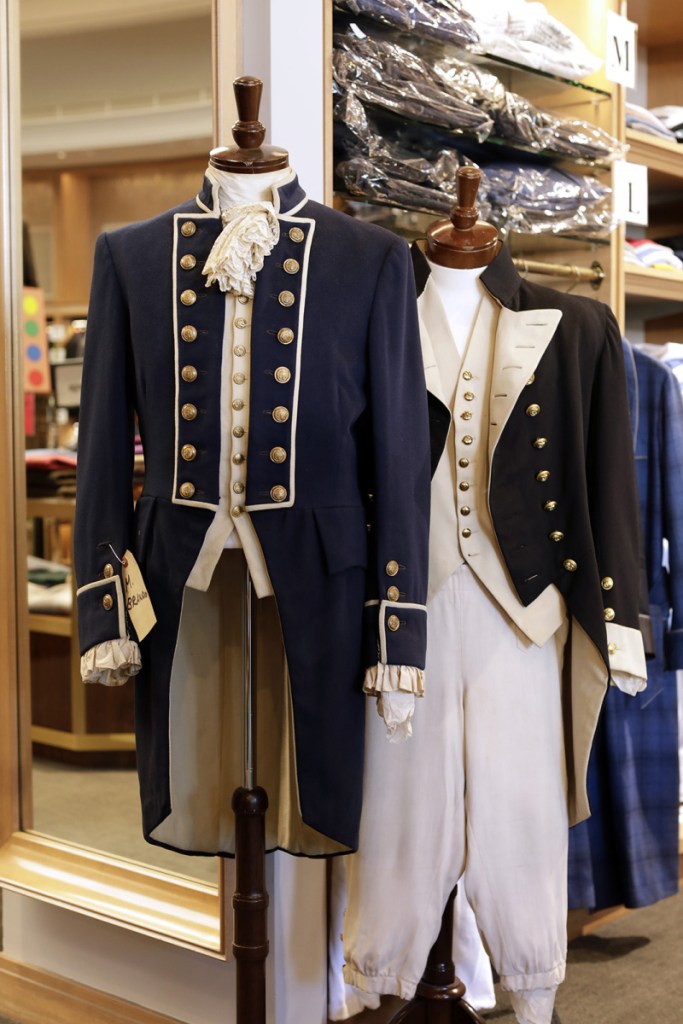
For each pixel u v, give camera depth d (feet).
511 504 5.92
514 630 5.95
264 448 5.18
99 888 7.36
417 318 5.53
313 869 6.80
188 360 5.26
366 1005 7.14
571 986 7.97
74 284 13.44
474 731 5.85
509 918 5.89
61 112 11.26
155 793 5.48
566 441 6.09
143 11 9.70
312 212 5.40
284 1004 6.70
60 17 10.00
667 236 11.60
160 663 5.41
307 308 5.24
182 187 12.05
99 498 5.49
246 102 5.24
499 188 7.89
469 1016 6.28
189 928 6.87
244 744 5.58
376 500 5.28
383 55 7.02
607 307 6.43
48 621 12.18
